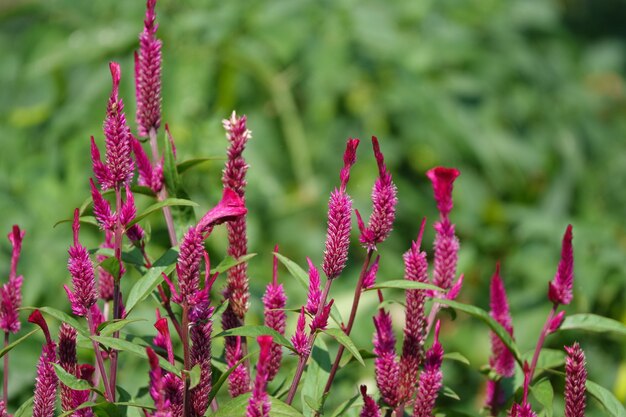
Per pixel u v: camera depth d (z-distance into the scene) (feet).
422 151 20.17
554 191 21.65
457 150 20.26
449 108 20.24
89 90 17.28
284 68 19.30
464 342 17.79
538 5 23.67
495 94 21.21
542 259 18.19
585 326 8.34
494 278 8.82
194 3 18.71
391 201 7.35
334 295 17.54
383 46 19.39
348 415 8.21
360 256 18.93
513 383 9.06
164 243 15.05
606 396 7.98
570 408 7.34
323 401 7.68
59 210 16.15
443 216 8.13
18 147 17.72
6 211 15.94
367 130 19.92
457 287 8.17
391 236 19.60
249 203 18.04
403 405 7.69
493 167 20.33
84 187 16.61
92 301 7.22
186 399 6.97
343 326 7.93
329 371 8.04
